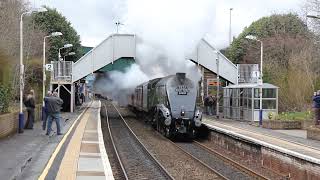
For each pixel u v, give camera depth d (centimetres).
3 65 2170
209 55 3988
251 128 2917
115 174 1625
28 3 4953
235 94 3762
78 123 3120
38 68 4569
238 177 1645
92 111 4884
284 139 2273
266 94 3406
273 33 6116
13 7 4241
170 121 2759
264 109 3403
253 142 2055
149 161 1941
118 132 3117
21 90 2283
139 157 2050
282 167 1752
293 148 1914
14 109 2561
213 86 4953
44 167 1359
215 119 3794
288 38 5622
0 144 1842
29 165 1392
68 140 2091
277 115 3109
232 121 3569
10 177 1173
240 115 3644
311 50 4194
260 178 1599
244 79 4238
